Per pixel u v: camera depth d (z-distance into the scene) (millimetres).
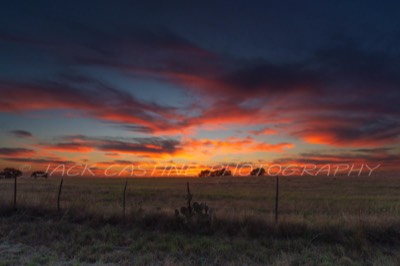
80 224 16047
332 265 10344
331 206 26328
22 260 10547
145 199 31344
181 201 29812
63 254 11398
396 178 84062
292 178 89562
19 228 14758
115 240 13281
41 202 18828
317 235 13211
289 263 10375
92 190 40812
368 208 24922
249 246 12516
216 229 14750
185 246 12320
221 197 34750
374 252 11625
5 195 20609
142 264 10375
